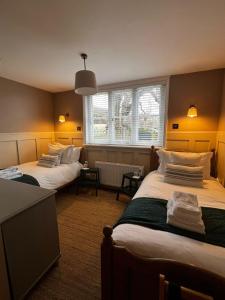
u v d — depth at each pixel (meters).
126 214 1.39
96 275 1.46
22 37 1.75
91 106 3.78
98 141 3.78
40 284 1.38
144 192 1.91
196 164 2.41
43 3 1.29
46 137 4.08
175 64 2.47
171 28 1.61
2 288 1.06
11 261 1.11
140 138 3.36
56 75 2.96
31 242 1.26
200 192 1.92
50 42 1.86
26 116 3.56
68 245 1.84
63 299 1.26
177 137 2.98
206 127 2.77
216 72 2.63
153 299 0.74
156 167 3.02
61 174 2.97
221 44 1.91
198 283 0.60
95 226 2.21
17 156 3.41
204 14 1.41
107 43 1.89
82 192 3.39
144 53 2.12
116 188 3.46
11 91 3.23
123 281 0.84
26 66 2.54
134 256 0.77
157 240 1.01
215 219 1.30
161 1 1.28
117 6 1.33
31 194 1.37
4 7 1.32
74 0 1.26
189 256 0.90
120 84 3.33
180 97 2.89
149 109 3.22
